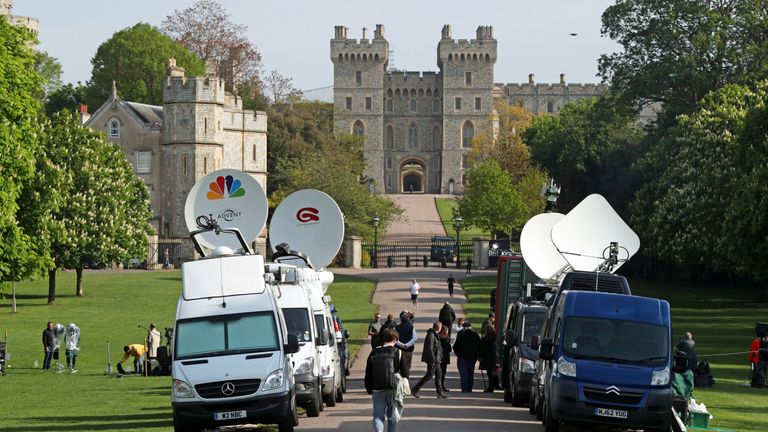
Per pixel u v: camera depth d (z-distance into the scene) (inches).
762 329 2193.7
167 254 6461.6
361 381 2306.8
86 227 4576.8
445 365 1996.8
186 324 1389.0
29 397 1985.7
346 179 7052.2
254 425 1510.8
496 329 2306.8
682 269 5664.4
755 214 3486.7
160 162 6978.4
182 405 1326.3
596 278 1582.2
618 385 1342.3
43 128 4621.1
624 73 5216.5
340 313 4057.6
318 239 2060.8
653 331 1398.9
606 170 5866.1
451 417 1552.7
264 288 1435.8
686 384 1581.0
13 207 2768.2
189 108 6855.3
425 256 6638.8
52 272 4517.7
